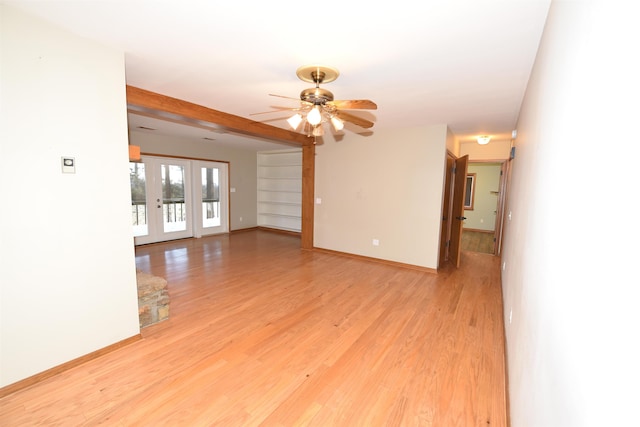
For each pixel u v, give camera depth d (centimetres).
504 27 167
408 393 183
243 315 287
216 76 253
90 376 192
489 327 268
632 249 44
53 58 180
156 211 605
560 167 99
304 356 221
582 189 73
